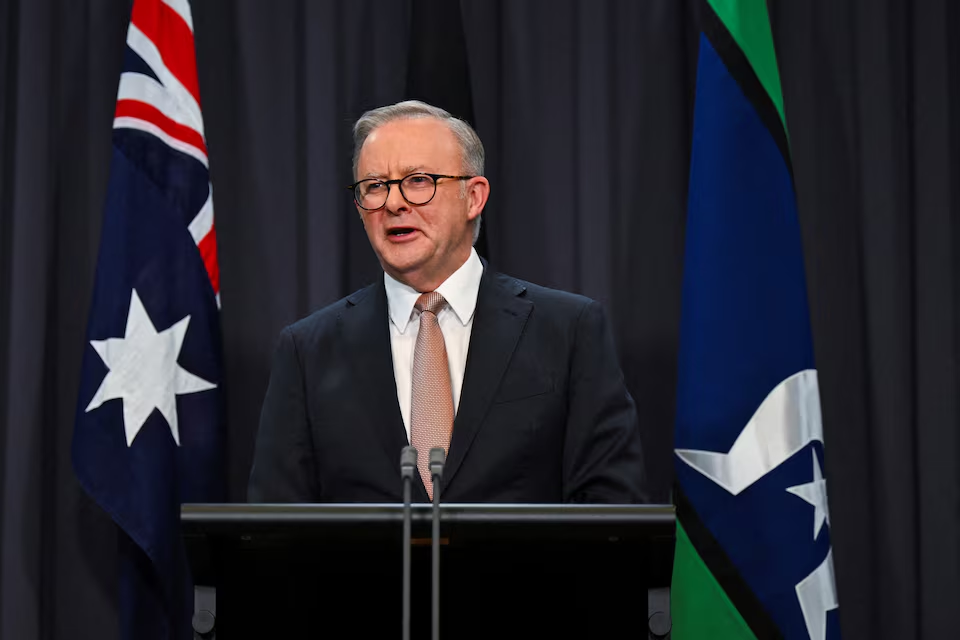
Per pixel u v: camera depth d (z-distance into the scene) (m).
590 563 2.22
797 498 4.03
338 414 3.29
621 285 5.13
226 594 2.22
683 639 4.07
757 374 4.08
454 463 3.13
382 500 3.15
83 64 5.19
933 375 4.98
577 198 5.12
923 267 5.03
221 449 4.48
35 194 5.04
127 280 4.36
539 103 5.17
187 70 4.59
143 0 4.56
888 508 4.96
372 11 5.20
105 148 5.13
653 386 5.09
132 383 4.31
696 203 4.26
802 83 5.17
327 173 5.09
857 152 5.12
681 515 4.13
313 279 5.05
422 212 3.27
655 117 5.16
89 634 4.95
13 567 4.89
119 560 4.69
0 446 5.00
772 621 3.98
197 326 4.46
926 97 5.10
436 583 1.96
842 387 5.06
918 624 4.92
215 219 5.14
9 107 5.17
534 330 3.35
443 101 4.58
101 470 4.27
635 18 5.19
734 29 4.26
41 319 5.00
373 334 3.39
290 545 2.22
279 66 5.21
